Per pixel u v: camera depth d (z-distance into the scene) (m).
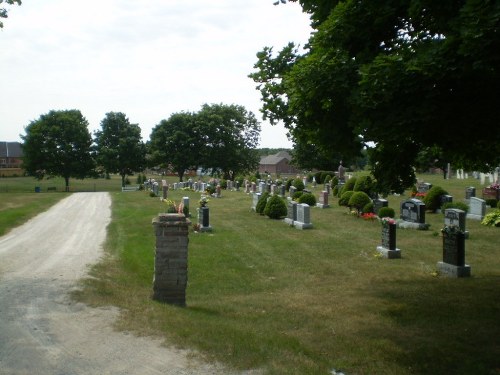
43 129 63.53
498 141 7.88
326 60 7.25
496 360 6.68
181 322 7.08
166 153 68.38
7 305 7.80
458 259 12.27
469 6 5.46
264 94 10.02
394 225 14.93
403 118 6.23
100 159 68.75
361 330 8.04
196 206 31.77
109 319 7.04
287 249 16.36
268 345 6.43
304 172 94.00
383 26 7.68
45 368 5.32
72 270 11.35
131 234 19.17
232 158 70.38
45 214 26.84
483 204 22.03
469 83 6.16
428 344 7.32
